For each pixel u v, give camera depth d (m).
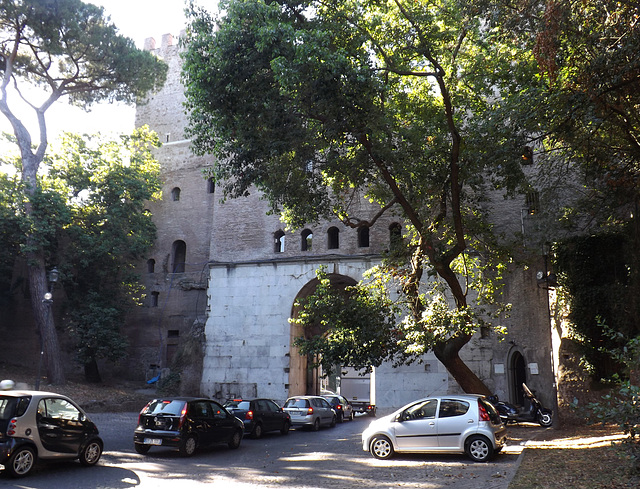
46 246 32.69
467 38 18.30
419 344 16.23
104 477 10.52
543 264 23.78
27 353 39.12
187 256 38.38
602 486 8.32
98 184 34.66
